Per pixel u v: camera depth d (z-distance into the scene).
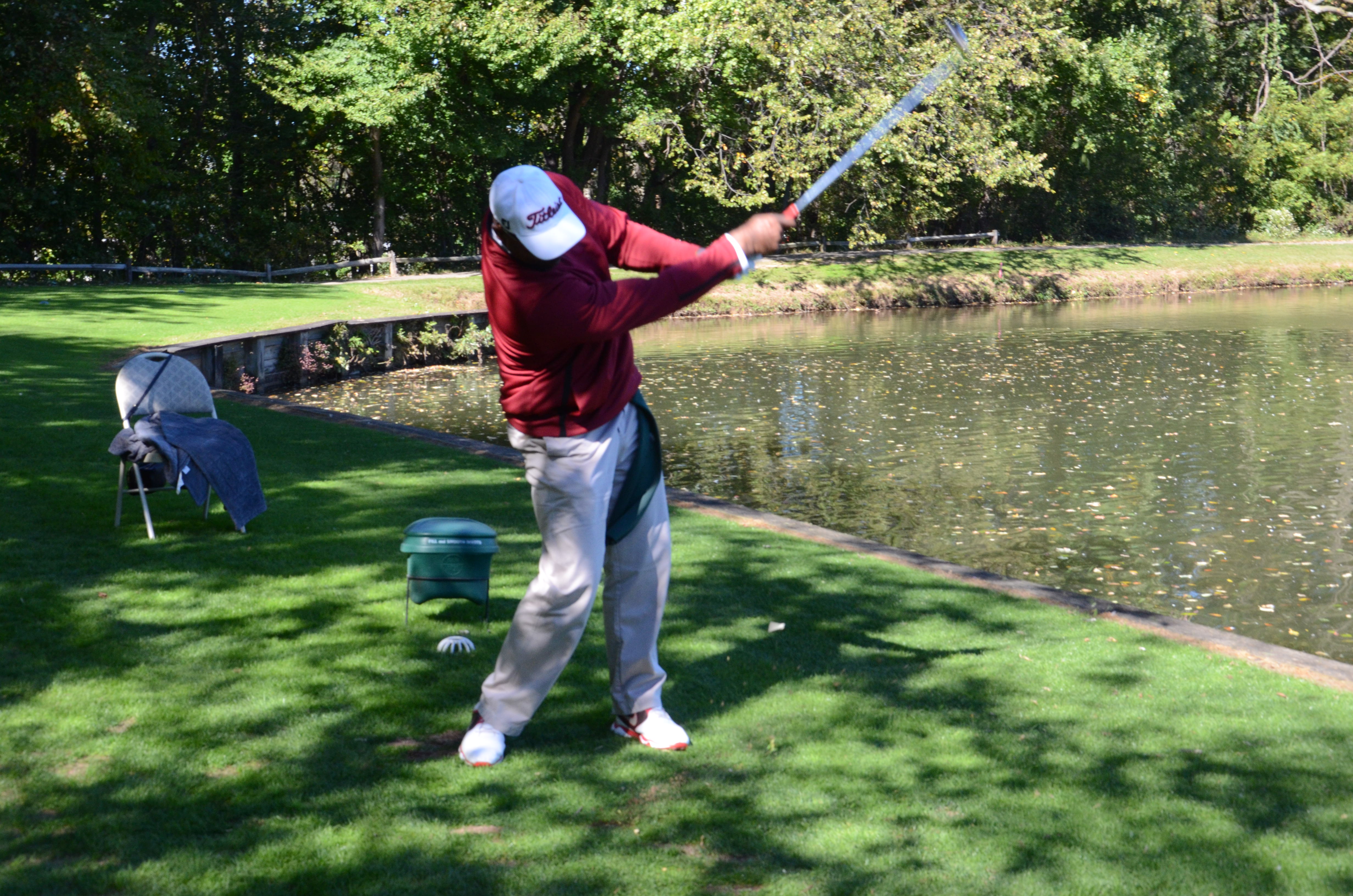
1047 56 36.31
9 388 12.12
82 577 5.79
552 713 4.35
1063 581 8.94
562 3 34.38
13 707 4.17
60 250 31.80
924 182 35.38
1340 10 46.03
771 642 5.27
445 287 29.44
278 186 37.16
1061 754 4.14
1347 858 3.42
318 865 3.16
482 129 33.62
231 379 18.77
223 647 4.90
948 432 15.04
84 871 3.08
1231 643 5.59
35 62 26.66
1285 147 48.94
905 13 34.22
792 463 13.26
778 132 33.94
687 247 3.63
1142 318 30.27
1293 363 20.92
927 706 4.56
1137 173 45.25
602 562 3.71
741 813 3.56
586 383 3.50
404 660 4.81
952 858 3.33
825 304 34.00
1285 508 11.05
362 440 10.51
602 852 3.29
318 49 33.88
